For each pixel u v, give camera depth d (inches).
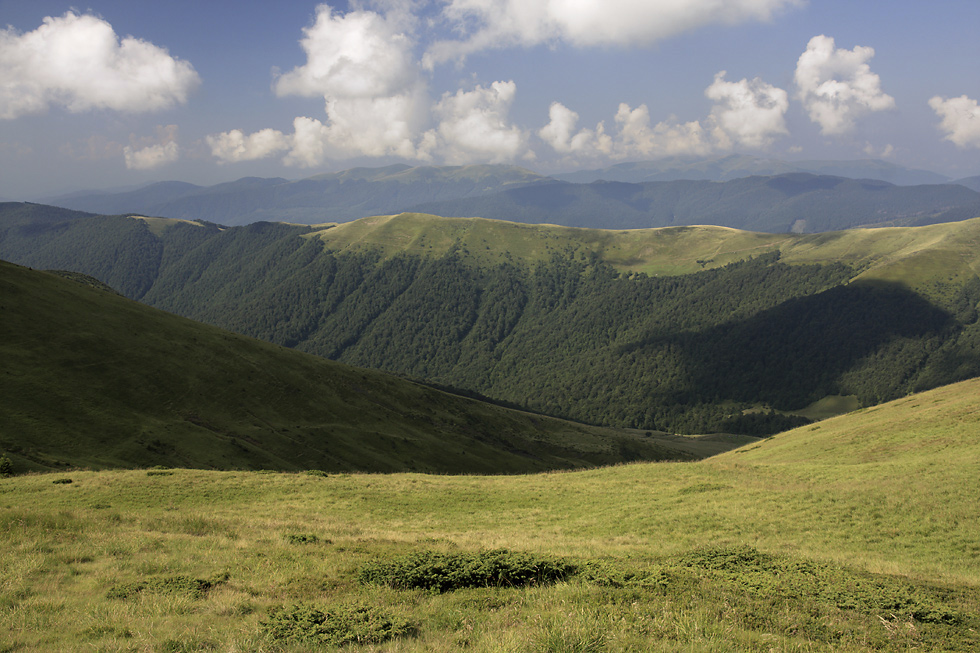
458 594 534.9
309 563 665.0
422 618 453.1
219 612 470.6
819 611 495.5
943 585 625.6
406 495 1368.1
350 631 411.2
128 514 958.4
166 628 420.8
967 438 1396.4
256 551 723.4
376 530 997.2
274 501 1277.1
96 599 498.6
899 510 984.9
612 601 497.0
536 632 387.5
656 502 1215.6
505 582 577.9
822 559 778.2
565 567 607.8
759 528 991.6
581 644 365.1
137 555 674.2
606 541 951.0
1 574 559.2
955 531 879.1
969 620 489.7
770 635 420.5
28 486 1304.1
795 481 1291.8
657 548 874.1
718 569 650.8
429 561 615.5
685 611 468.4
